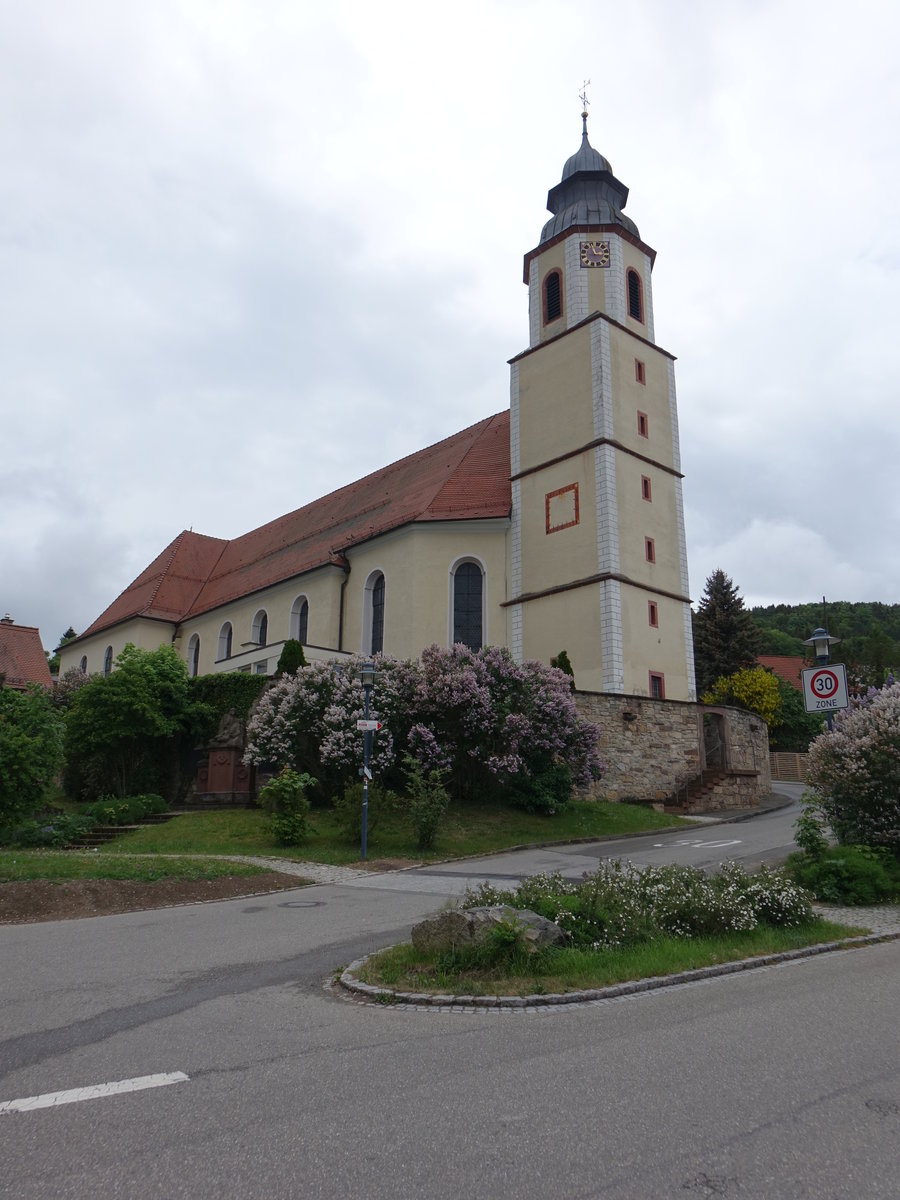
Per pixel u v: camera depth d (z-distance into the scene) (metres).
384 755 21.66
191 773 27.88
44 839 20.61
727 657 58.81
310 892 14.20
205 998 7.54
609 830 22.41
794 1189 3.96
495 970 8.08
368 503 41.53
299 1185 4.03
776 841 19.02
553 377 33.66
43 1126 4.73
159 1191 3.98
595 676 29.55
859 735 14.28
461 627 33.41
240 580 45.97
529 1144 4.45
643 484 32.25
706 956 8.67
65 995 7.65
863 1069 5.50
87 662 54.28
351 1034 6.47
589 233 34.34
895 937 10.04
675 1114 4.81
